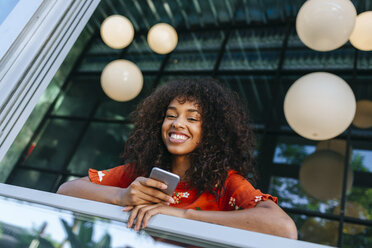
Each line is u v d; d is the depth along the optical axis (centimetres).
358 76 483
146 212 81
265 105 493
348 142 430
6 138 104
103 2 566
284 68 520
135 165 136
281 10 551
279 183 416
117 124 529
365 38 325
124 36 382
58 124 540
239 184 115
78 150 516
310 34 271
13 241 79
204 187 117
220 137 126
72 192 112
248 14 573
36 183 486
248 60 546
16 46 111
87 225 80
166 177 95
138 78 379
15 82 107
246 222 95
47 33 117
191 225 76
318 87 281
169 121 124
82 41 613
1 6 118
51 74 118
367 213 374
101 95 565
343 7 262
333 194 394
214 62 562
